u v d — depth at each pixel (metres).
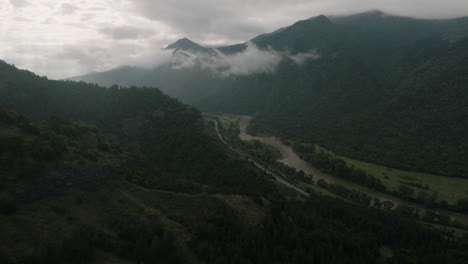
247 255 83.19
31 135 104.31
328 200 145.12
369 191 176.50
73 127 131.88
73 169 95.44
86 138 131.38
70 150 103.94
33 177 83.88
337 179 195.50
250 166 183.00
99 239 76.75
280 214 108.19
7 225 70.19
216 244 83.88
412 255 104.62
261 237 89.44
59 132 120.38
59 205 84.25
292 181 179.25
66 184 90.88
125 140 197.00
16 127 105.00
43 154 91.31
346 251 99.44
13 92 193.25
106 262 71.00
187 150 185.62
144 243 76.19
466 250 108.25
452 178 185.75
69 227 78.50
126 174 113.94
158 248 74.94
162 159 183.38
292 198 146.12
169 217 92.12
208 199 102.06
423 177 188.12
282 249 87.44
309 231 104.06
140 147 192.88
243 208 104.25
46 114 194.00
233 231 89.94
